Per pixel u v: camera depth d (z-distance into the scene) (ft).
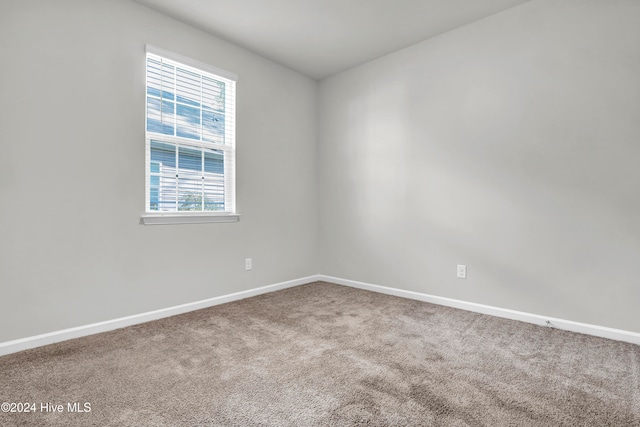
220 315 9.19
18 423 4.50
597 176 7.61
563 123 8.04
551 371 6.00
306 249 13.29
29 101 6.92
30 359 6.41
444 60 10.07
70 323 7.47
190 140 9.71
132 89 8.41
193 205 9.84
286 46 10.87
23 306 6.89
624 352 6.77
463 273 9.76
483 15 9.13
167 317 9.02
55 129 7.25
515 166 8.78
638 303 7.18
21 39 6.82
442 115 10.14
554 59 8.14
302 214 13.09
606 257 7.54
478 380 5.68
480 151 9.39
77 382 5.57
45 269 7.14
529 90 8.52
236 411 4.78
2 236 6.64
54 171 7.24
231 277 10.69
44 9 7.09
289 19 9.31
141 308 8.61
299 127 12.94
